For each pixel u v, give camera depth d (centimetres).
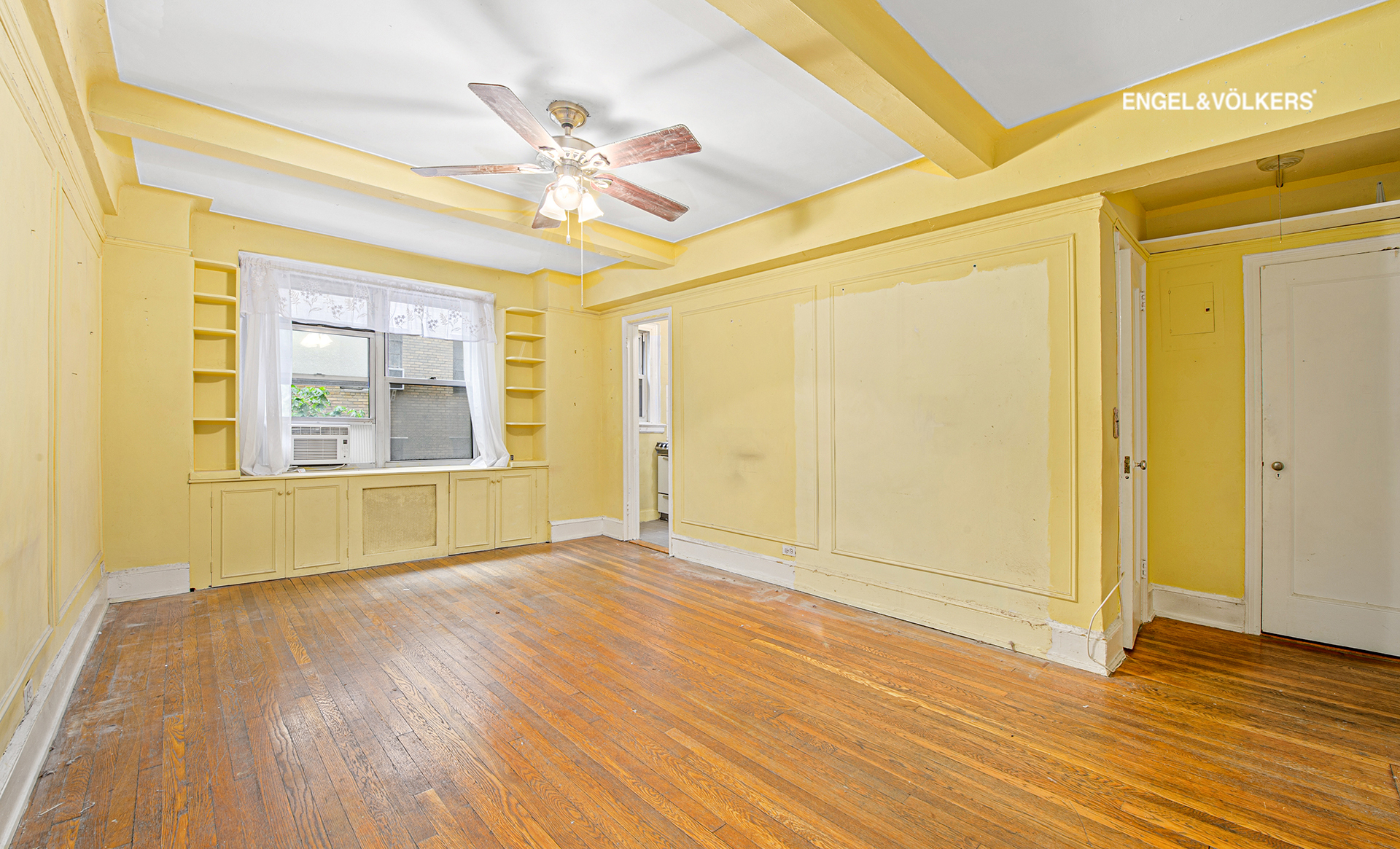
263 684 255
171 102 250
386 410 500
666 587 408
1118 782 188
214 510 392
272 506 414
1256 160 281
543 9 194
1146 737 215
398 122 271
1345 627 292
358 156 303
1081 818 172
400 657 287
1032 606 290
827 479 381
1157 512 346
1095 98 247
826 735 218
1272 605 311
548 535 554
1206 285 328
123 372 356
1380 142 261
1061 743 212
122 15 197
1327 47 198
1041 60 220
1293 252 302
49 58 195
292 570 422
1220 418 325
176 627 322
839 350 373
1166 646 300
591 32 207
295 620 335
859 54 193
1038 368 288
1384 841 161
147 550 367
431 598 379
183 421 378
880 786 187
